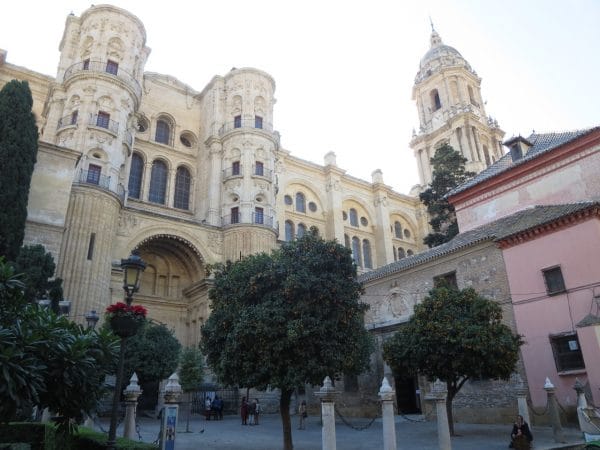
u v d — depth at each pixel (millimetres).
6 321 8773
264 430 22219
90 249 31031
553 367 19875
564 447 14398
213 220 42062
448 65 70500
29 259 21047
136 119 41062
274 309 14305
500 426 20547
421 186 67000
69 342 9266
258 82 48344
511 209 27375
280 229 51000
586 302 19391
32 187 25281
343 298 15133
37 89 43094
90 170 34281
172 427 11344
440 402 13156
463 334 16906
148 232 36281
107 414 27672
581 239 20062
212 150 45250
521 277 21969
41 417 15695
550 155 25578
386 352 19000
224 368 14812
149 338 28281
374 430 20859
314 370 14109
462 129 63156
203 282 36719
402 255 63219
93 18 40375
